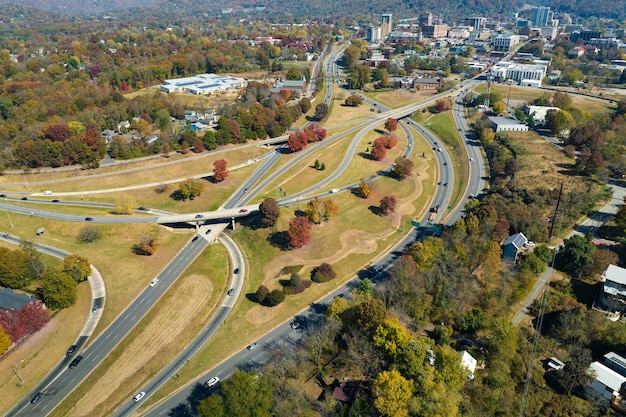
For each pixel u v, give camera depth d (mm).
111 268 187750
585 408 115938
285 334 155250
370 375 125375
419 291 151250
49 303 161250
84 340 152500
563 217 199375
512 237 179375
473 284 156125
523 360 129250
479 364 129250
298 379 129750
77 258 173250
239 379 111125
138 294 175250
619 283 149750
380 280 179875
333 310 145000
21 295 163250
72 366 142125
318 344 137000
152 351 149125
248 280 187750
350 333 137875
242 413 106188
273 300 167500
